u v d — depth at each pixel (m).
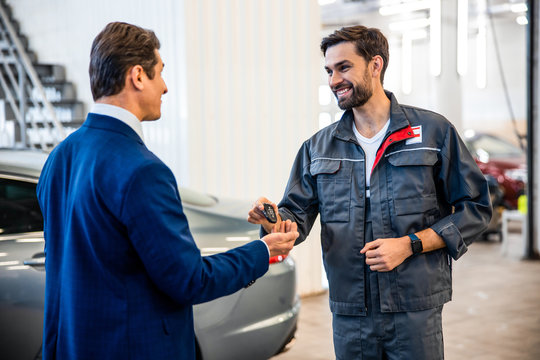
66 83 6.08
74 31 5.90
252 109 4.43
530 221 6.32
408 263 1.67
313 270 4.75
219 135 4.32
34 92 6.41
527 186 6.31
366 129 1.75
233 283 1.39
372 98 1.71
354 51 1.65
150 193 1.24
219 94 4.30
